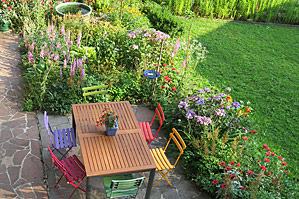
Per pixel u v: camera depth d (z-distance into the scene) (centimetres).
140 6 1213
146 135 571
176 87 759
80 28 837
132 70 783
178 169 576
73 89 659
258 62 1023
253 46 1122
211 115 616
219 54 1043
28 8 923
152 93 738
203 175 549
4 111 628
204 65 967
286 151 674
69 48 782
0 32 911
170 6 1291
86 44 833
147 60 787
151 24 1129
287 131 736
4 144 553
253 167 568
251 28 1266
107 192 445
